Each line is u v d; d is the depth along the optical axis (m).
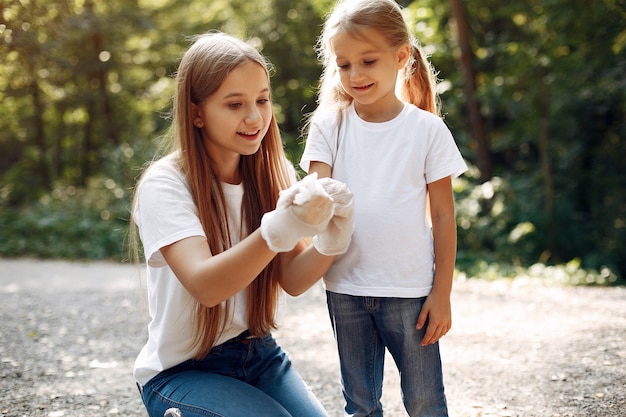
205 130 2.27
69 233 12.01
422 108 2.68
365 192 2.42
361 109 2.51
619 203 12.33
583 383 3.86
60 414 3.45
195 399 2.16
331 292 2.50
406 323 2.39
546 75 12.21
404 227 2.38
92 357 4.68
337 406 3.56
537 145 13.50
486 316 5.91
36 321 5.89
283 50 16.12
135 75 17.55
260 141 2.26
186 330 2.25
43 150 18.27
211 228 2.22
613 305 6.45
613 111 12.73
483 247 11.22
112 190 12.83
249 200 2.38
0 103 17.38
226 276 1.94
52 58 13.22
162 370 2.28
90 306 6.61
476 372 4.13
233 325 2.32
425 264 2.42
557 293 7.27
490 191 11.17
